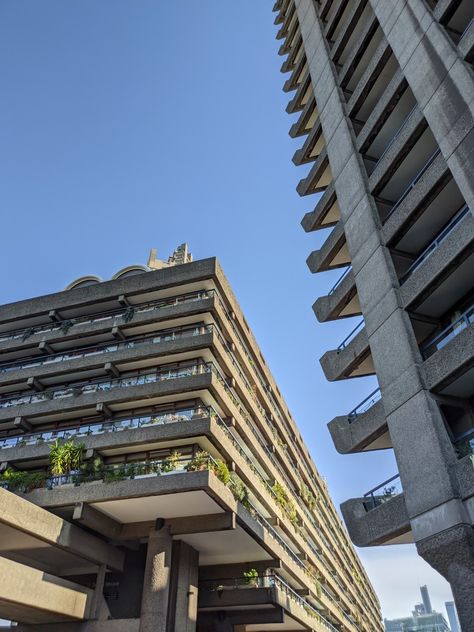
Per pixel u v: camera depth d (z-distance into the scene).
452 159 14.56
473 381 13.59
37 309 32.97
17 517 18.70
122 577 23.98
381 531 15.02
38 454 25.23
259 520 26.39
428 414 13.38
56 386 30.11
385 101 18.97
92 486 22.00
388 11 19.64
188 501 21.56
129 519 23.45
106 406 26.67
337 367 19.17
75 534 21.39
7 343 32.06
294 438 47.22
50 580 19.88
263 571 26.95
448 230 16.05
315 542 43.78
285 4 37.62
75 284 36.34
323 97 24.97
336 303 20.30
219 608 25.48
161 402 26.41
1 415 27.91
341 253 21.92
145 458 24.28
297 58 33.09
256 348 38.47
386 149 19.64
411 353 14.67
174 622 21.33
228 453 24.33
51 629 21.47
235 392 30.05
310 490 48.09
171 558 22.59
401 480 13.88
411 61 17.45
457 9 16.28
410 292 15.55
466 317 14.33
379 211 19.09
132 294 31.53
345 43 24.77
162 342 27.88
